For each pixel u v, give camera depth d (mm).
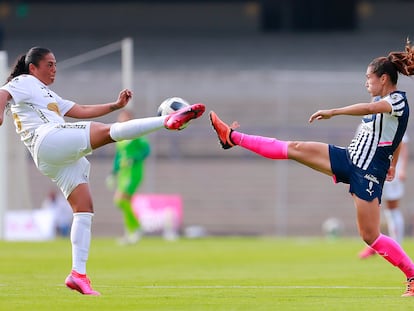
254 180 108938
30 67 31312
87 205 30734
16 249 66000
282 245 76875
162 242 80625
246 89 121312
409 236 99812
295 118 119188
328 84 120500
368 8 147000
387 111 29688
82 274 30688
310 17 148125
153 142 108875
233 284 37969
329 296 31719
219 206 107375
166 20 148125
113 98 118750
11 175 93812
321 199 106250
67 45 141375
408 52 30594
